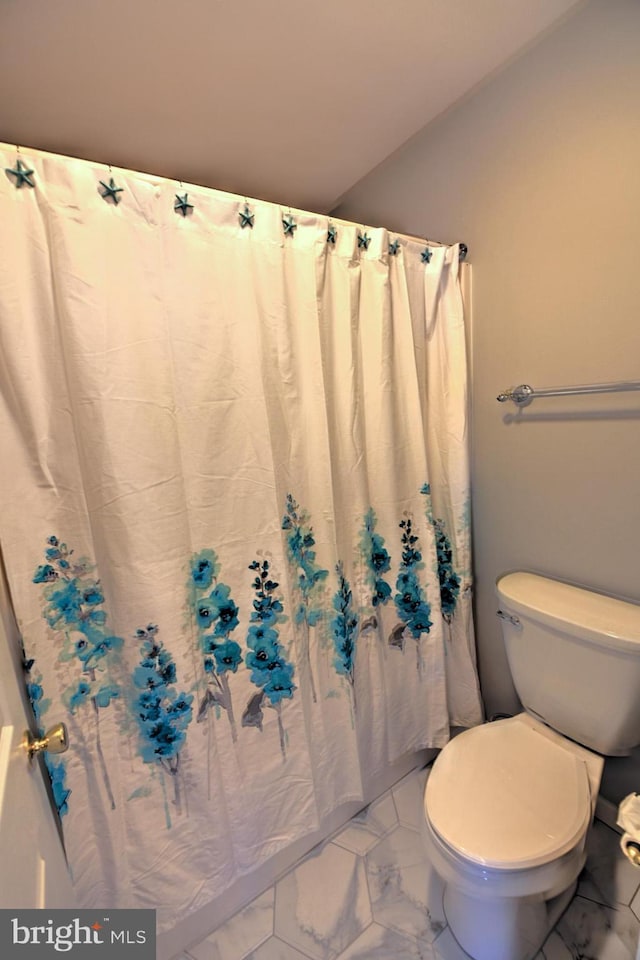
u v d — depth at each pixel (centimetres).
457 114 129
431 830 97
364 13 91
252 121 123
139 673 95
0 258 78
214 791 105
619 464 111
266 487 107
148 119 120
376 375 125
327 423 114
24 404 83
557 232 113
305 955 108
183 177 150
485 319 135
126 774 98
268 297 104
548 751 115
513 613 124
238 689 109
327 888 122
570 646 111
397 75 110
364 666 133
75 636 92
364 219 166
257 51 98
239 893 118
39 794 75
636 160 97
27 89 105
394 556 135
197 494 100
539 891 87
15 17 85
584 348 113
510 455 135
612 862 120
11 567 84
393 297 126
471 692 154
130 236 87
